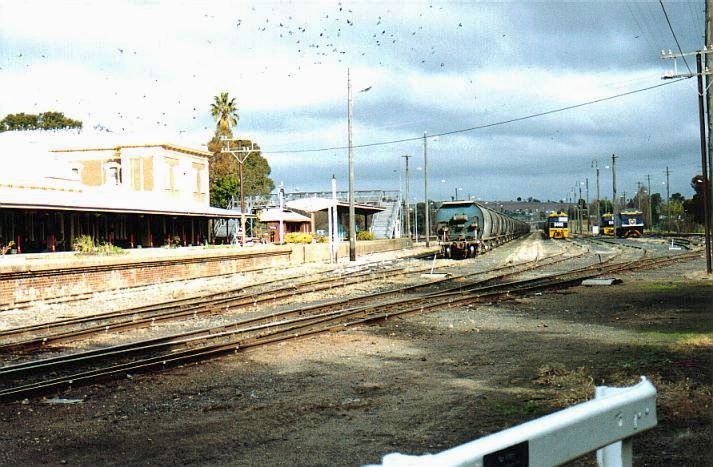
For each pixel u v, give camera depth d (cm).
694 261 3450
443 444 674
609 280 2372
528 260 3906
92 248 3512
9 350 1267
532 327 1445
